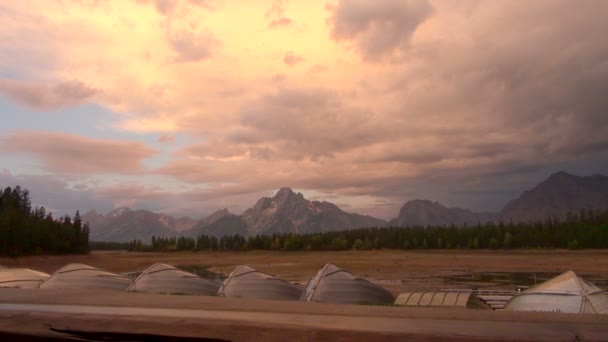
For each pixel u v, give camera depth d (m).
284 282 36.41
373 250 189.12
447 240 193.38
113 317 7.26
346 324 6.81
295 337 6.05
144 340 6.30
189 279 37.12
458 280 74.88
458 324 6.87
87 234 142.00
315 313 8.05
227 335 6.23
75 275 36.53
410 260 131.75
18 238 108.62
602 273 89.69
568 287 26.25
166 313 7.98
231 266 121.88
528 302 26.41
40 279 37.34
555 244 176.62
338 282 34.03
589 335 6.05
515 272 93.31
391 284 68.12
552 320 7.23
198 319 7.00
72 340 6.46
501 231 197.88
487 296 38.84
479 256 143.50
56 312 7.92
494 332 6.19
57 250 121.69
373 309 8.54
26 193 158.25
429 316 7.64
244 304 9.37
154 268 38.25
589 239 170.75
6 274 37.34
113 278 37.41
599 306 24.42
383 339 5.88
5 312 7.88
